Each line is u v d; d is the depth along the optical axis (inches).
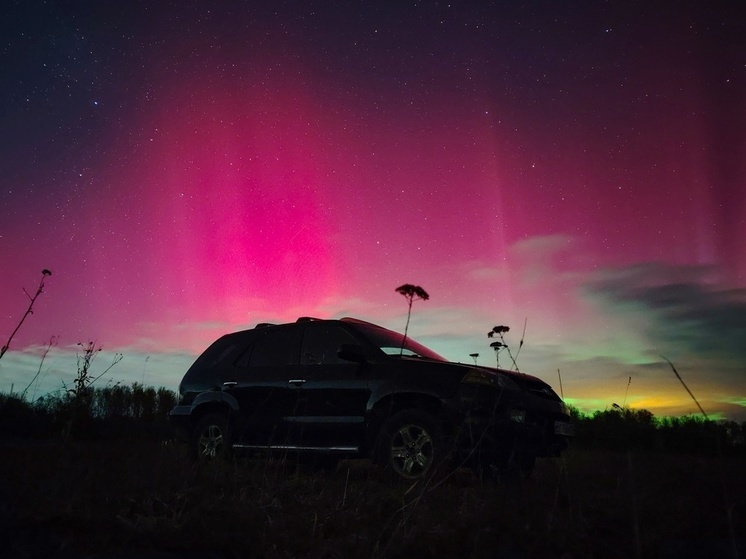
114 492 152.6
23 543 115.2
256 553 127.1
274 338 315.0
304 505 165.9
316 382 285.3
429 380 258.5
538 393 265.9
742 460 254.5
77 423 260.7
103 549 116.0
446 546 129.6
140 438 304.7
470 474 263.1
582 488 188.1
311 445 278.1
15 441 237.6
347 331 294.8
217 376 320.5
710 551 132.6
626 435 303.9
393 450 252.4
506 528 140.3
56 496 144.3
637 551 124.6
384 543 138.9
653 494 181.2
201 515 138.4
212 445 308.5
